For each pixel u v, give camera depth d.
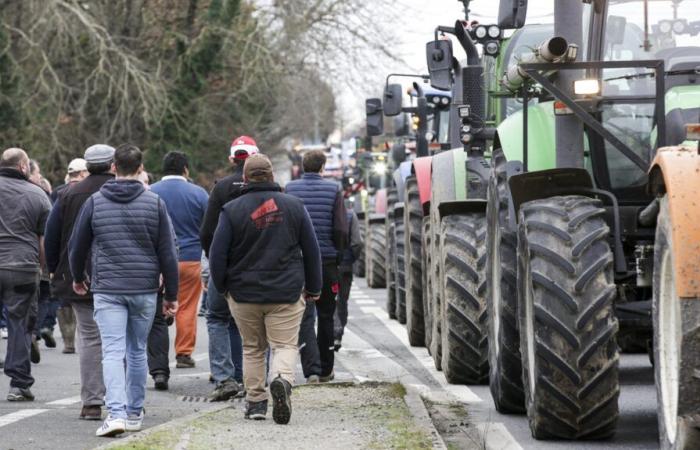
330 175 85.38
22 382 20.34
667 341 12.99
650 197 16.05
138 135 60.81
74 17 56.38
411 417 16.38
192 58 60.22
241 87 61.75
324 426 15.86
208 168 62.34
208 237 20.25
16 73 54.94
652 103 15.97
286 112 69.25
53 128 56.00
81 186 18.80
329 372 21.80
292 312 16.80
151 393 21.27
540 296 14.46
